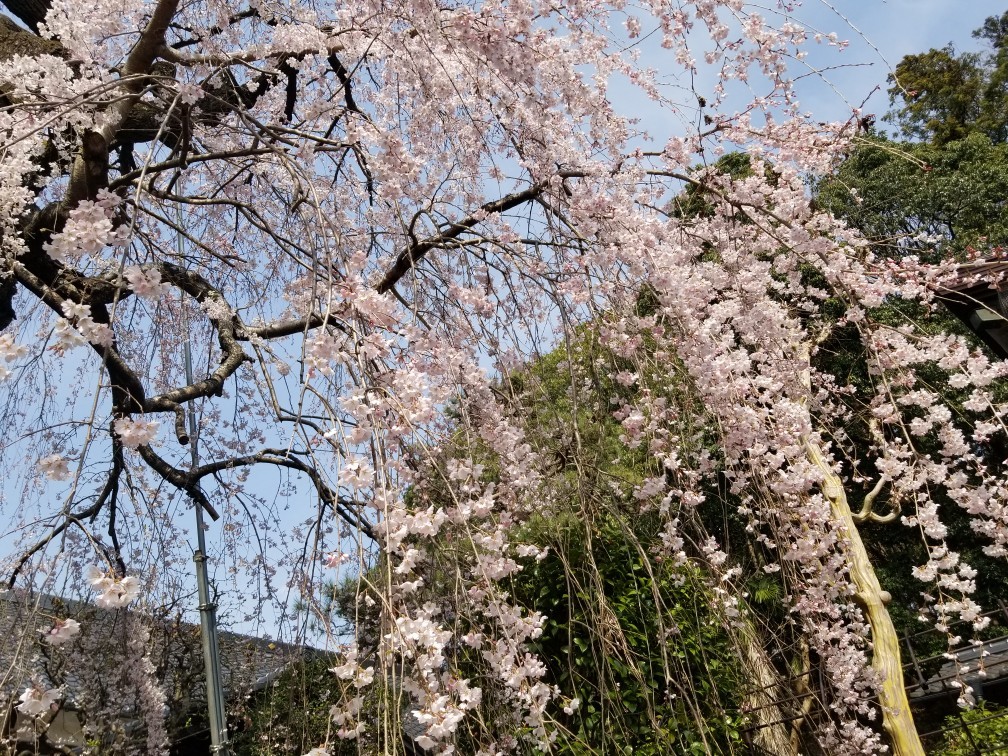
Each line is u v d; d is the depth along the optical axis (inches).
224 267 157.9
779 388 132.3
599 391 111.7
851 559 151.0
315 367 75.0
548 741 77.1
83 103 92.4
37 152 107.3
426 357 94.4
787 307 157.3
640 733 119.0
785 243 116.3
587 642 122.0
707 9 113.6
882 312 244.4
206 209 158.4
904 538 308.5
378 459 68.1
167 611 151.6
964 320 196.2
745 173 156.9
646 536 118.0
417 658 63.8
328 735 64.0
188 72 120.0
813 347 191.0
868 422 165.8
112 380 121.8
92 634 135.9
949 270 160.9
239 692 166.4
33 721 83.2
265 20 123.4
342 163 133.7
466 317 104.7
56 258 64.0
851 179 336.2
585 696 115.0
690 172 125.0
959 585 132.9
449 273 127.0
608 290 102.7
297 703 124.2
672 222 125.6
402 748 64.7
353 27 114.5
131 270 66.3
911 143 452.1
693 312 113.7
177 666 187.8
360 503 76.0
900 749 181.3
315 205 80.5
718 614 117.0
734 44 118.3
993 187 374.9
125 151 165.3
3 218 106.7
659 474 119.1
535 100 106.9
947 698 265.3
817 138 131.0
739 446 119.3
